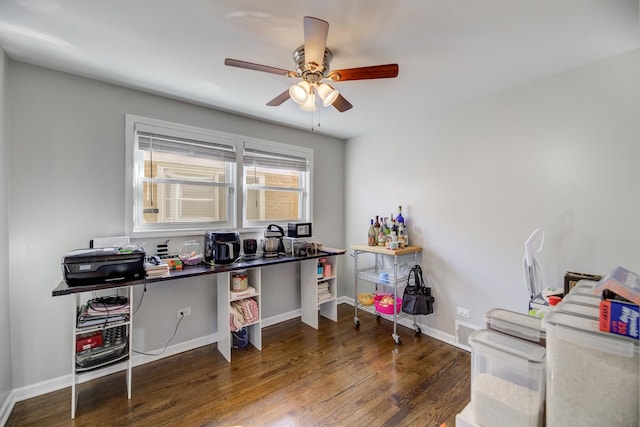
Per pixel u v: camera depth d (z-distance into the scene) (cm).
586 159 200
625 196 185
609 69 190
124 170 235
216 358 256
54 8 142
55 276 209
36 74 201
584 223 201
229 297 251
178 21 153
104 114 226
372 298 329
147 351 248
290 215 359
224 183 296
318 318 344
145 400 199
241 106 277
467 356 258
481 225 259
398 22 153
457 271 278
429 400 199
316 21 125
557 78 213
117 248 200
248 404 195
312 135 371
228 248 255
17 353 196
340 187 405
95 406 193
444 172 288
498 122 246
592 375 66
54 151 208
